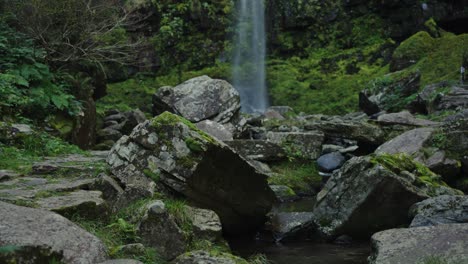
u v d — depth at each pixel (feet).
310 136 32.35
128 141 17.10
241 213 18.28
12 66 27.66
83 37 32.68
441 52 52.44
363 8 68.85
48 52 31.30
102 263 10.42
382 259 12.77
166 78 65.16
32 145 22.95
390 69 56.44
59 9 30.99
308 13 69.15
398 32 66.49
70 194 14.28
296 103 63.52
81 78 34.30
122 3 52.95
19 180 16.37
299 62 68.69
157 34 65.62
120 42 42.29
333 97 62.03
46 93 27.89
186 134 16.28
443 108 37.09
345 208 18.22
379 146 28.81
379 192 17.48
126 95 61.26
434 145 25.30
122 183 16.48
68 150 24.38
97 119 39.06
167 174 16.20
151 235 13.28
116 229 13.10
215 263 12.27
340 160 30.68
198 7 67.56
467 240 12.72
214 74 67.15
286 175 29.19
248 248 17.40
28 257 9.11
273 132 33.73
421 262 12.09
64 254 10.08
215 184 16.71
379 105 43.96
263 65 69.05
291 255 16.47
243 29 70.18
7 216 10.61
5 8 31.01
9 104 25.18
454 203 15.92
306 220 19.03
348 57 66.69
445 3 64.75
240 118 36.40
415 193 17.49
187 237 13.82
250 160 29.48
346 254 16.53
